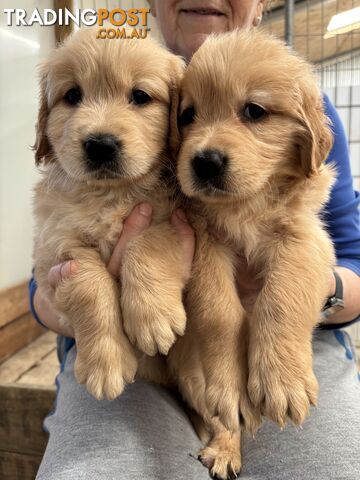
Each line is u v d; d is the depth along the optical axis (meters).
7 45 0.63
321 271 0.29
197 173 0.27
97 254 0.30
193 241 0.30
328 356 0.38
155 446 0.30
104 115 0.30
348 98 0.82
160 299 0.27
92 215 0.31
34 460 0.51
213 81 0.28
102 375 0.26
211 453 0.33
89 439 0.30
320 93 0.31
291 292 0.28
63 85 0.32
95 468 0.28
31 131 0.69
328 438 0.31
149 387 0.35
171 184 0.33
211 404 0.27
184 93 0.30
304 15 0.78
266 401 0.26
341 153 0.43
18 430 0.51
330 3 0.77
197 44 0.47
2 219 0.62
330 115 0.43
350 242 0.43
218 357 0.28
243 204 0.30
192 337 0.30
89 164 0.29
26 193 0.68
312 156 0.29
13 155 0.65
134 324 0.27
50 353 0.63
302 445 0.30
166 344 0.26
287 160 0.30
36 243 0.34
